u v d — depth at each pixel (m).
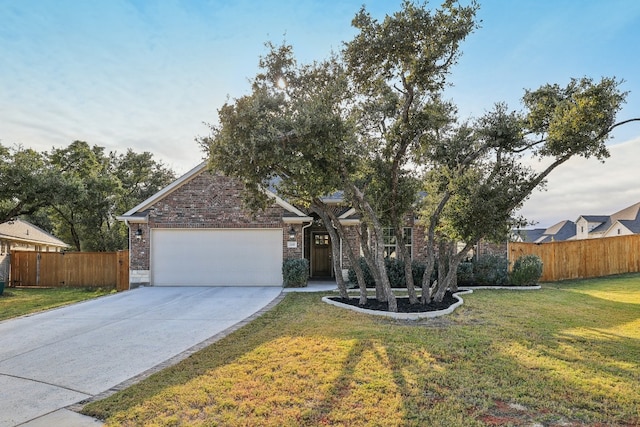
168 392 4.93
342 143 9.19
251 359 6.19
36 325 9.35
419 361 6.04
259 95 8.88
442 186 11.52
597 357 6.32
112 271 20.42
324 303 11.71
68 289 19.14
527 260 16.31
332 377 5.36
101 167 29.33
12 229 24.89
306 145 8.80
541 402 4.58
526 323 8.88
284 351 6.59
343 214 16.70
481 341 7.21
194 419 4.21
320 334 7.75
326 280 18.36
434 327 8.45
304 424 4.07
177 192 16.30
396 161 10.64
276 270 16.09
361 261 15.88
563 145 9.85
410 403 4.54
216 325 8.95
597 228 43.88
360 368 5.71
